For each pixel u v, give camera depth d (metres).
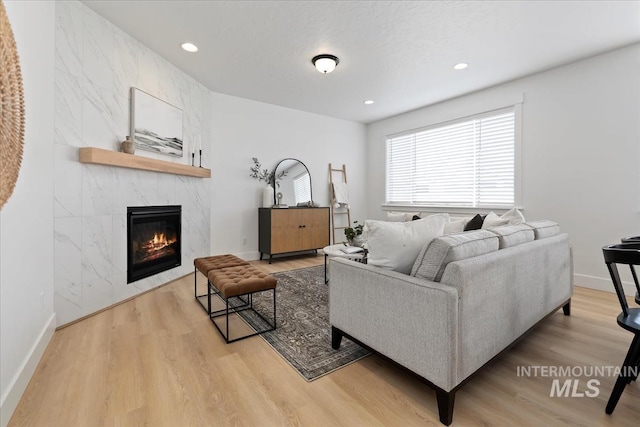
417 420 1.31
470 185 4.32
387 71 3.49
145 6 2.34
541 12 2.37
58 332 2.10
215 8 2.36
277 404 1.40
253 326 2.25
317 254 5.22
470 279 1.37
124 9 2.39
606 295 2.94
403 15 2.43
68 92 2.21
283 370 1.68
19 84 1.39
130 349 1.89
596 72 3.08
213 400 1.42
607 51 2.99
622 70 2.92
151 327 2.21
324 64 3.10
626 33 2.66
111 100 2.60
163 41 2.86
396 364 1.49
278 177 4.84
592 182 3.12
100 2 2.29
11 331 1.36
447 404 1.26
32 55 1.73
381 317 1.55
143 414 1.32
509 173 3.86
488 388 1.53
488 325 1.50
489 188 4.08
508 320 1.66
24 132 1.56
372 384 1.57
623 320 1.39
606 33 2.66
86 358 1.77
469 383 1.57
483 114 4.11
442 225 1.73
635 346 1.33
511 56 3.11
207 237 4.06
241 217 4.52
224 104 4.30
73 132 2.25
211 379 1.59
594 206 3.12
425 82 3.81
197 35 2.75
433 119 4.77
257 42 2.86
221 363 1.74
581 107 3.19
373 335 1.61
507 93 3.81
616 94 2.96
